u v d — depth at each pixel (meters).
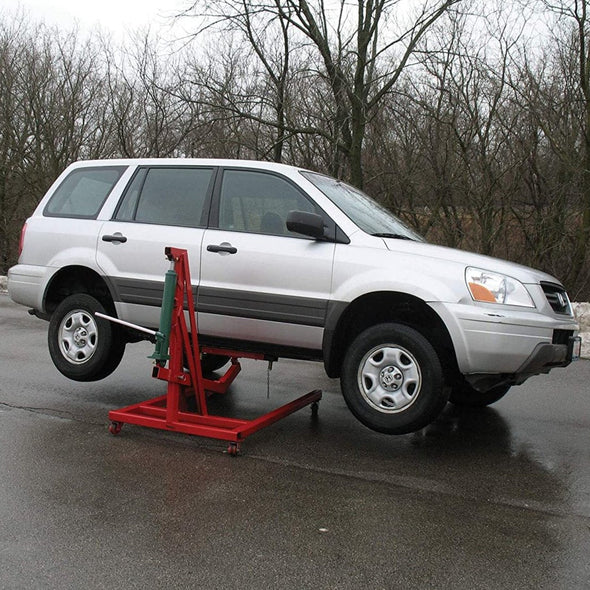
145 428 5.10
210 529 3.38
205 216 5.30
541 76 14.15
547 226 14.68
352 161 15.58
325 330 4.77
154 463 4.34
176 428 4.73
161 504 3.68
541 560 3.14
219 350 5.33
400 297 4.66
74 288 5.99
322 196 5.00
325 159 16.89
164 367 4.77
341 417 5.65
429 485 4.10
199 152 17.70
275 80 16.64
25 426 5.08
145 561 3.03
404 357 4.55
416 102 14.93
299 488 3.98
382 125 16.19
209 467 4.30
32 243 5.96
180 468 4.26
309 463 4.44
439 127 15.38
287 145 17.11
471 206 15.42
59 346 5.79
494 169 15.05
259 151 16.56
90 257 5.62
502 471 4.39
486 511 3.71
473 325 4.37
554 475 4.34
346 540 3.29
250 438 4.96
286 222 4.78
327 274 4.76
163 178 5.60
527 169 14.88
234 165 5.34
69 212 5.94
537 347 4.42
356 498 3.85
